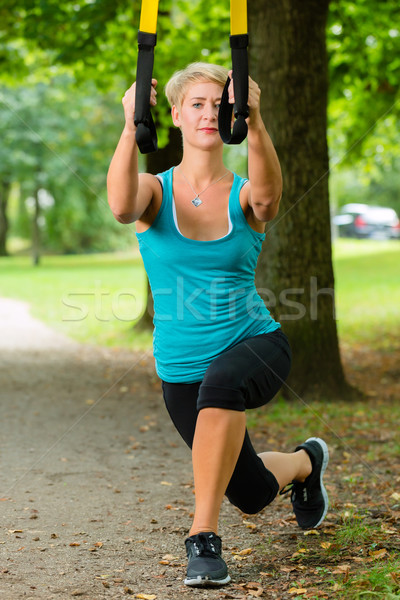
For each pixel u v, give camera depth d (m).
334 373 8.88
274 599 3.19
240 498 3.54
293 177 8.43
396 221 44.31
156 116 13.02
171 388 3.45
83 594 3.24
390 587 3.12
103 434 7.32
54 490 5.23
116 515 4.64
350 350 13.91
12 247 58.34
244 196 3.31
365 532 4.07
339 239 44.00
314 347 8.76
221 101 3.08
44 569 3.60
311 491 4.06
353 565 3.59
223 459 3.24
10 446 6.67
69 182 38.34
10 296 24.02
